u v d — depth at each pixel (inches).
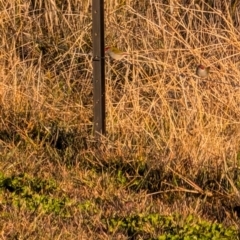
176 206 638.5
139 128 826.2
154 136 829.8
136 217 574.9
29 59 967.6
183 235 536.1
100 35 773.9
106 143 783.7
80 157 765.3
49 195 636.7
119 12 997.8
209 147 774.5
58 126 839.7
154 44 950.4
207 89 868.6
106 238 534.3
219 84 868.6
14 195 619.5
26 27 1038.4
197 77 870.4
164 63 874.1
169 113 821.2
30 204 599.5
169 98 886.4
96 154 766.5
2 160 734.5
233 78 881.5
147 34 951.6
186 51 925.2
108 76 928.9
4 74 930.1
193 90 863.1
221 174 717.9
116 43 970.1
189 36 941.2
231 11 1016.2
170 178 716.7
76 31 1013.8
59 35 1032.2
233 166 731.4
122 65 952.3
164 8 1003.9
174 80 876.6
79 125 860.0
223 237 545.0
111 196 659.4
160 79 876.6
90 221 573.0
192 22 992.2
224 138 803.4
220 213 634.2
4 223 547.8
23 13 1053.2
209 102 857.5
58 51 1015.6
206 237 537.0
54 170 727.7
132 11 973.8
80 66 987.9
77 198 642.2
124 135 821.9
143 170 737.0
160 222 569.0
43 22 1056.8
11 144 787.4
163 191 674.8
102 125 793.6
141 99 893.8
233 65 872.3
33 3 1081.4
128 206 629.0
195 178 714.8
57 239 523.8
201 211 633.0
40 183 665.0
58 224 560.1
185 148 767.7
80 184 692.1
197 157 756.0
